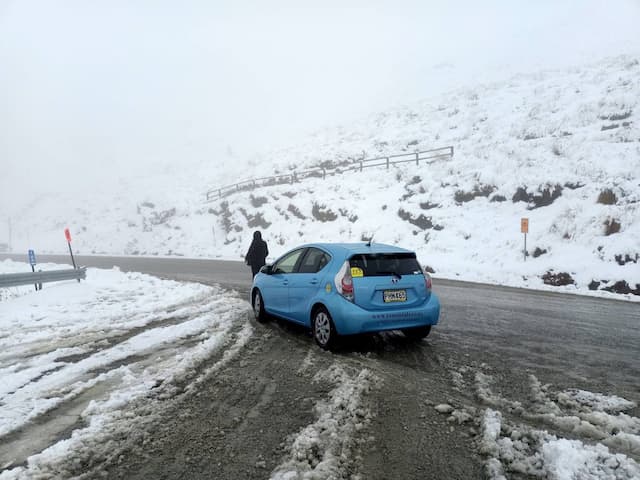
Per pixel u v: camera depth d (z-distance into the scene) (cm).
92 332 759
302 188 3031
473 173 2136
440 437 357
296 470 306
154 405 426
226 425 380
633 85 2548
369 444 345
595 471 294
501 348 625
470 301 1016
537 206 1789
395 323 600
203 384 484
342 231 2353
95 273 1767
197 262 2444
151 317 873
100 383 496
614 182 1523
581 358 576
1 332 770
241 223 3183
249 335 707
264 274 804
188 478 299
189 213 3859
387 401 432
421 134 3262
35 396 460
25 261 3136
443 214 2012
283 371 526
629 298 1064
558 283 1267
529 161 2014
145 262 2584
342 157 3350
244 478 298
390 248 649
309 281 655
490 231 1761
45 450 340
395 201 2369
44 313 930
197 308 963
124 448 342
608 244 1305
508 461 316
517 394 450
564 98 2820
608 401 432
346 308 582
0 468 317
